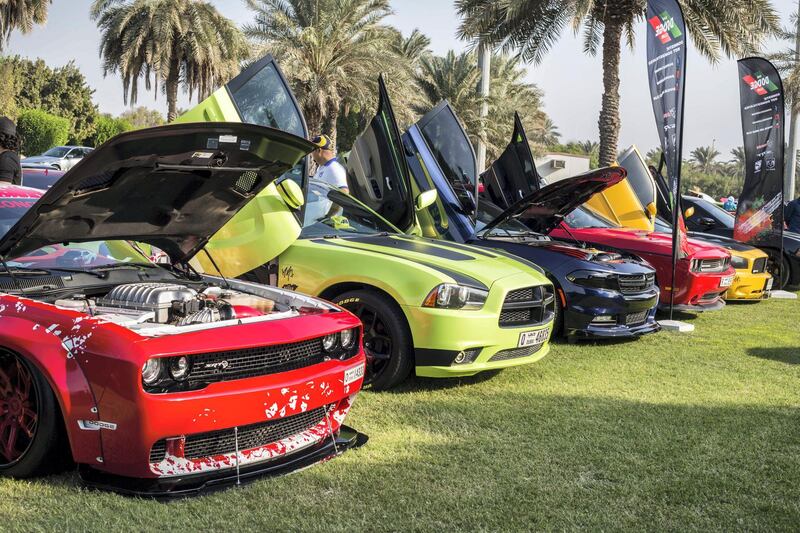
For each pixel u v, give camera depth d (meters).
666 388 5.23
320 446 3.46
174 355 2.78
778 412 4.68
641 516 3.00
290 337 3.12
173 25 24.84
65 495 2.87
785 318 8.84
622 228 8.95
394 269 4.71
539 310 5.16
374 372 4.77
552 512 2.99
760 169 10.76
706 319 8.62
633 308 6.65
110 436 2.78
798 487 3.40
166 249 3.97
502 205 7.93
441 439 3.85
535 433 4.03
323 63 24.22
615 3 15.82
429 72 29.98
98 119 56.84
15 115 48.25
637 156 9.46
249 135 3.20
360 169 6.32
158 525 2.66
